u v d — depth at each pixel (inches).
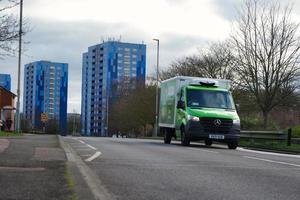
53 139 948.0
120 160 552.4
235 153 728.3
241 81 1721.2
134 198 315.6
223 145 1073.5
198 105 943.7
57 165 461.1
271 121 1819.6
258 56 1660.9
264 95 1651.1
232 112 940.0
